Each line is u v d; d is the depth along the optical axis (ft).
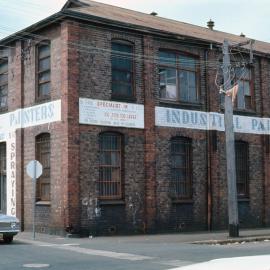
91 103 70.23
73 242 61.46
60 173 68.90
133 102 74.54
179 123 79.15
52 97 71.41
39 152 74.28
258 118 90.38
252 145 89.15
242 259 15.46
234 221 69.31
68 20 68.85
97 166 70.33
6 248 54.70
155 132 76.33
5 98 82.43
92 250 53.26
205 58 83.10
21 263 43.04
